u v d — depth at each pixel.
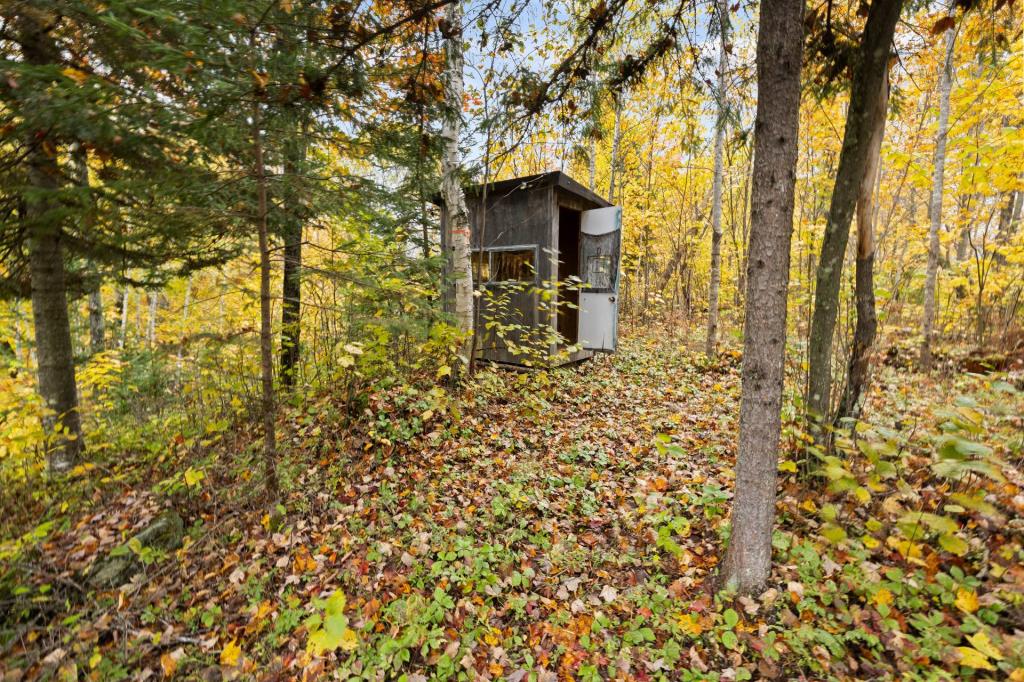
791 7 2.21
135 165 3.30
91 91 2.31
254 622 2.75
